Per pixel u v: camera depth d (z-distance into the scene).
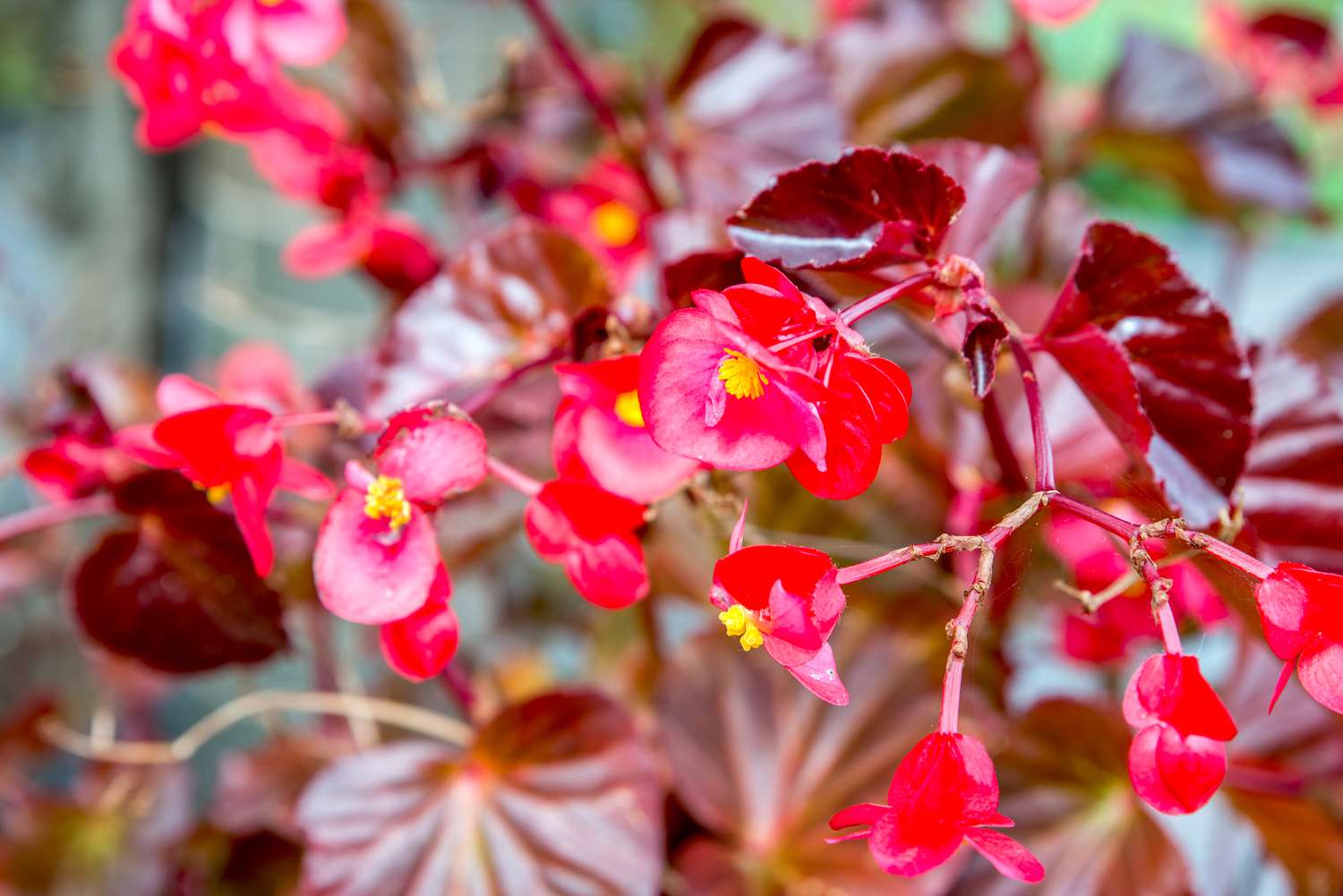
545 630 0.68
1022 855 0.31
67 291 0.76
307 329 0.76
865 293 0.38
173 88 0.40
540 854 0.41
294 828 0.46
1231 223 0.59
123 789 0.56
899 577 0.44
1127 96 0.53
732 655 0.46
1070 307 0.35
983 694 0.44
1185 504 0.35
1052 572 0.41
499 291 0.41
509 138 0.53
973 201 0.39
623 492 0.34
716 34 0.47
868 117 0.50
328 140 0.45
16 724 0.56
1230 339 0.35
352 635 0.65
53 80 0.75
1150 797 0.32
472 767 0.42
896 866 0.32
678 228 0.43
